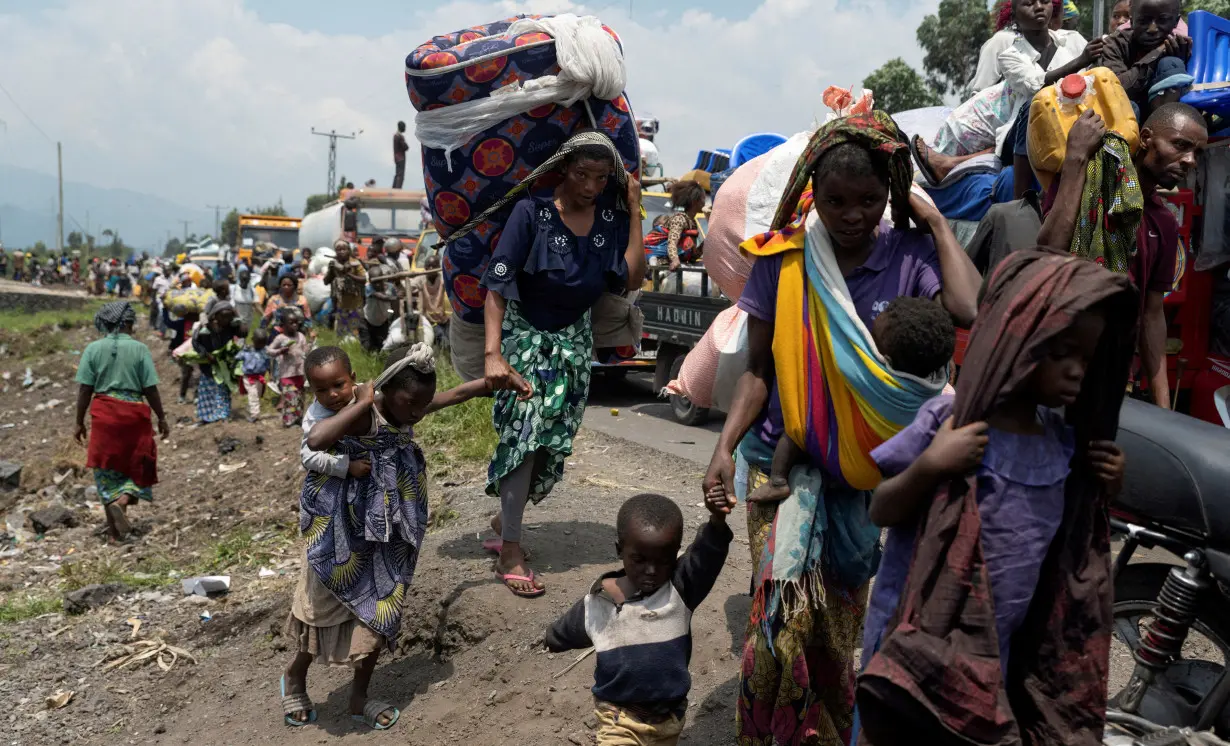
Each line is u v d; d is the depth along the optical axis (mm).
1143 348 3703
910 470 2113
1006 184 4996
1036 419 2172
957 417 2080
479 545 5402
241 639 5805
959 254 2766
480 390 4344
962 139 5676
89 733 4930
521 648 4395
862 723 2133
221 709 4914
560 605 4613
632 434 8867
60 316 29359
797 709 2914
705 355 3654
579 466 7461
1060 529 2166
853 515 2938
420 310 12680
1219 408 3730
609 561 5121
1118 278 1983
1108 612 2160
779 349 2787
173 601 6691
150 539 8516
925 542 2096
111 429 8336
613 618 3041
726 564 4988
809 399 2744
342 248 13508
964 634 2039
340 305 13633
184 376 14258
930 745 2121
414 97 4516
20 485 10992
